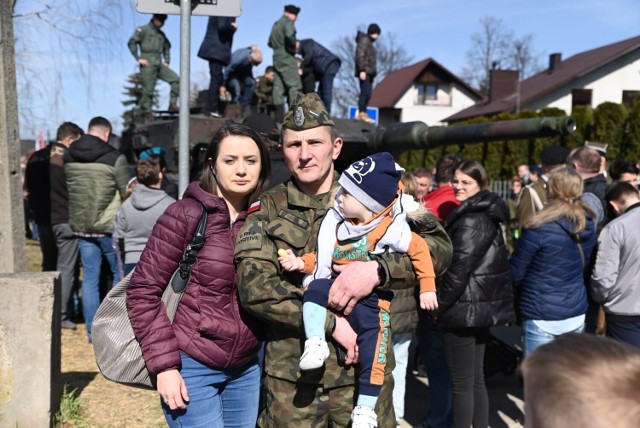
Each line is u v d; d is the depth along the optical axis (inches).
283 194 105.1
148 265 97.7
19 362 152.8
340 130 329.7
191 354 99.2
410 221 104.5
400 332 155.6
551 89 1418.6
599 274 164.9
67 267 267.9
